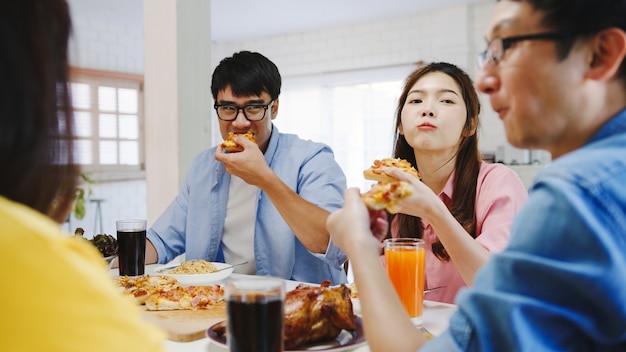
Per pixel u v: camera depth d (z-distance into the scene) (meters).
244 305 0.94
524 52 0.77
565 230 0.69
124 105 6.47
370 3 5.61
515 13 0.77
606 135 0.76
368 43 6.43
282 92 7.23
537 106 0.77
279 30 6.80
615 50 0.74
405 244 1.29
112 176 6.34
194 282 1.70
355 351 1.10
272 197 1.91
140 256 1.84
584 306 0.69
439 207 1.36
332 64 6.72
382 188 1.05
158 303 1.41
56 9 0.64
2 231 0.54
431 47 5.97
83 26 5.99
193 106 3.06
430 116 1.82
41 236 0.56
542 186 0.74
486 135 5.66
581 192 0.70
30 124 0.59
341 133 6.78
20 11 0.58
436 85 1.83
